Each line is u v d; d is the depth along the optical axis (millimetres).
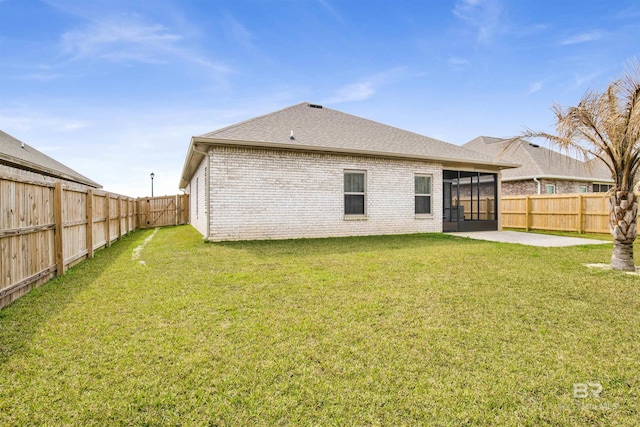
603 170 21016
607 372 2473
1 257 3877
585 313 3672
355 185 11414
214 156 9406
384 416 1981
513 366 2543
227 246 8578
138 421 1924
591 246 8898
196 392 2191
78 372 2424
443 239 10336
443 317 3521
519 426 1917
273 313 3627
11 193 4137
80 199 6730
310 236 10555
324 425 1903
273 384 2289
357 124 13602
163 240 10656
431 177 12750
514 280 5051
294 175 10328
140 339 2973
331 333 3109
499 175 14156
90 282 4969
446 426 1908
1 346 2826
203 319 3455
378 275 5320
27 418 1938
